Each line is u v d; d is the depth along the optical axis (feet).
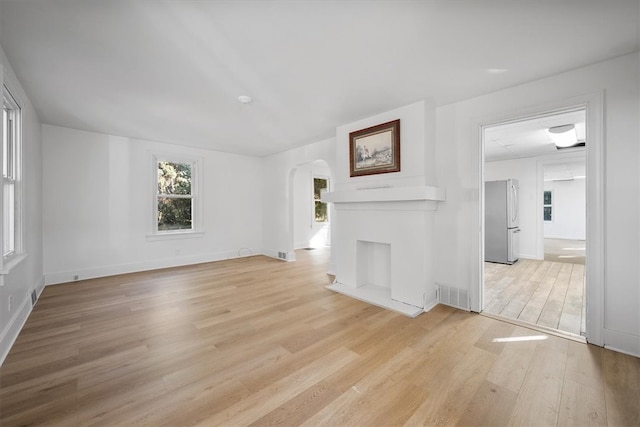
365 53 6.63
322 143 15.08
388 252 11.48
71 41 6.09
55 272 12.48
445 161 9.86
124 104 9.82
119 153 14.20
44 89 8.56
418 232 9.41
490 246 17.54
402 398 5.13
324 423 4.55
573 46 6.31
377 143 10.66
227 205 18.42
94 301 10.24
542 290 11.62
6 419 4.57
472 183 9.28
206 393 5.26
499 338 7.44
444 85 8.32
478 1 4.89
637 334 6.56
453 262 9.73
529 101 8.08
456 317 8.85
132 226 14.66
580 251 21.58
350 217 11.72
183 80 7.97
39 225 11.33
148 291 11.46
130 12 5.14
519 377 5.75
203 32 5.79
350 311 9.34
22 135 8.39
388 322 8.47
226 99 9.36
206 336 7.56
